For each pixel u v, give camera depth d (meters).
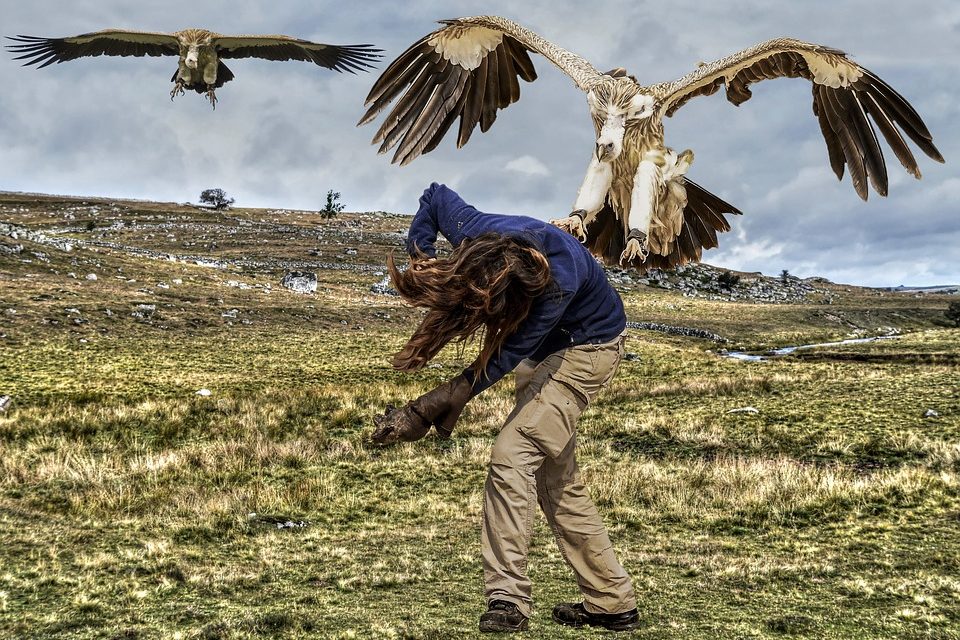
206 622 6.21
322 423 21.58
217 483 14.88
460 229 3.37
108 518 11.26
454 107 3.28
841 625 5.96
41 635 5.83
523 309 2.89
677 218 3.03
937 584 7.75
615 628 4.12
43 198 150.12
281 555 9.56
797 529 11.43
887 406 23.12
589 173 2.97
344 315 56.56
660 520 12.11
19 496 12.96
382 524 12.03
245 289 63.72
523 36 3.08
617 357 3.49
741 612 6.40
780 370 38.12
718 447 19.00
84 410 22.03
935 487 13.18
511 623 3.36
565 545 3.96
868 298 141.00
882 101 2.98
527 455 3.44
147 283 57.78
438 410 3.04
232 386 31.08
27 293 46.41
